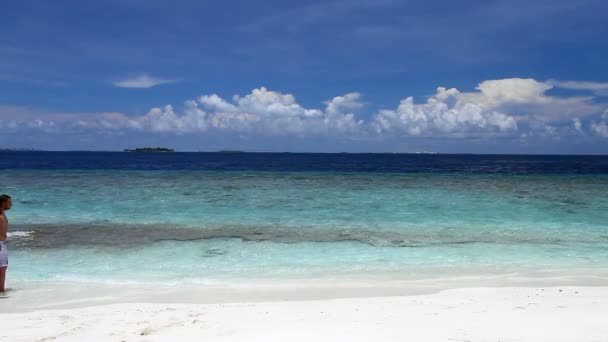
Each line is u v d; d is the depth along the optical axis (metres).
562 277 9.34
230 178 35.31
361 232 14.28
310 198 22.55
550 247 12.20
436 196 23.55
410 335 5.59
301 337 5.60
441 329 5.83
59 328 6.20
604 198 22.61
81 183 29.09
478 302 7.37
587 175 42.72
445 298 7.71
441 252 11.65
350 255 11.35
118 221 16.05
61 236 13.46
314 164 83.88
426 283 8.91
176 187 27.27
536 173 47.62
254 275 9.59
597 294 7.88
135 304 7.53
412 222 16.08
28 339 5.73
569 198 22.75
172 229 14.66
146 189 25.88
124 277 9.43
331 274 9.66
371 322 6.24
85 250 11.82
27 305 7.52
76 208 18.83
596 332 5.58
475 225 15.50
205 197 22.66
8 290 8.43
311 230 14.59
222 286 8.74
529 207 19.66
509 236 13.66
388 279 9.23
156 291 8.39
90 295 8.13
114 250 11.85
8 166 60.44
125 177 35.22
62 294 8.18
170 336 5.77
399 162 103.75
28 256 11.17
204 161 101.75
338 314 6.72
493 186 29.12
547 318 6.28
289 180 33.81
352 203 20.84
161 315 6.80
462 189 27.06
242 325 6.21
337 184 30.31
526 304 7.16
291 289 8.52
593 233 14.12
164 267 10.25
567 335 5.47
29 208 18.72
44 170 46.84
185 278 9.36
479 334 5.57
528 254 11.42
